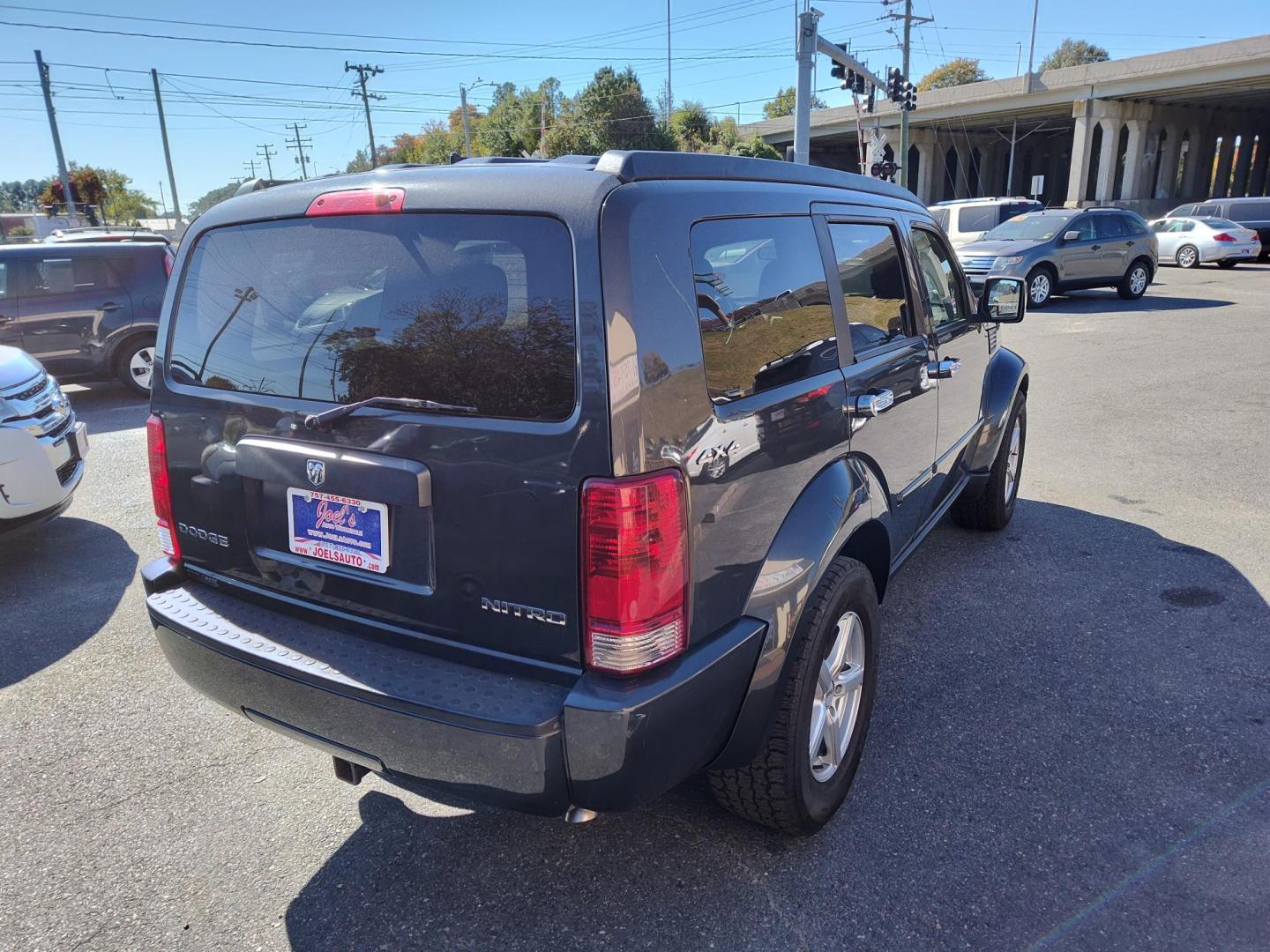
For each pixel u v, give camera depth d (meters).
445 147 78.88
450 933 2.33
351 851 2.65
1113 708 3.30
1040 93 48.22
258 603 2.51
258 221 2.40
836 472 2.61
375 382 2.16
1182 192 60.44
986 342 4.59
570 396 1.90
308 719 2.23
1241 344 11.46
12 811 2.86
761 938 2.27
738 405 2.18
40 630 4.18
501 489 1.98
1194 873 2.46
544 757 1.93
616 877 2.51
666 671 2.00
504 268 1.98
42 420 4.83
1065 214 16.30
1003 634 3.90
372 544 2.21
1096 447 6.98
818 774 2.62
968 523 5.14
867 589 2.72
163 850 2.67
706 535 2.06
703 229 2.17
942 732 3.17
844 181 3.13
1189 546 4.89
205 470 2.54
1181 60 42.56
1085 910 2.33
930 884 2.44
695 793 2.90
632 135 59.06
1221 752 3.01
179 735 3.29
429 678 2.10
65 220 49.03
